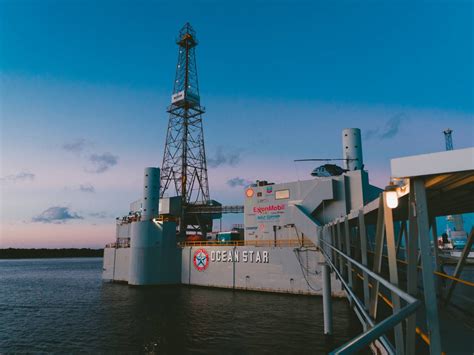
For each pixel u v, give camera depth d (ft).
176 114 303.07
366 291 41.96
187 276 222.69
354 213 51.47
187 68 306.96
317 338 102.06
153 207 241.96
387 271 70.38
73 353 102.47
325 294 102.22
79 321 143.02
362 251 42.34
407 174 19.62
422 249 19.77
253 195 205.16
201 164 301.43
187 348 99.91
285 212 191.42
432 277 19.36
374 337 13.53
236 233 241.35
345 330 107.86
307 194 179.63
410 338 21.88
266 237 195.62
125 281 254.47
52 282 325.83
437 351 18.71
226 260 203.82
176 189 286.66
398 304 25.85
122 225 275.80
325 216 176.96
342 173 188.14
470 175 21.53
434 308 19.15
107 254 273.13
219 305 156.76
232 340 104.37
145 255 228.84
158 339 110.22
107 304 175.42
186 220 280.72
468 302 41.09
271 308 145.07
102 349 104.06
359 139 200.54
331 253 88.74
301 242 181.98
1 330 131.44
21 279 369.50
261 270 187.73
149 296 192.13
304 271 172.24
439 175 19.89
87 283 304.50
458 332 28.78
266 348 96.12
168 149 298.15
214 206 258.57
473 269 120.78
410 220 21.62
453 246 231.30
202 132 306.14
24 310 173.37
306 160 191.42
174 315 141.49
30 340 117.29
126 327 126.82
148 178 244.83
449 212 48.62
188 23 314.14
